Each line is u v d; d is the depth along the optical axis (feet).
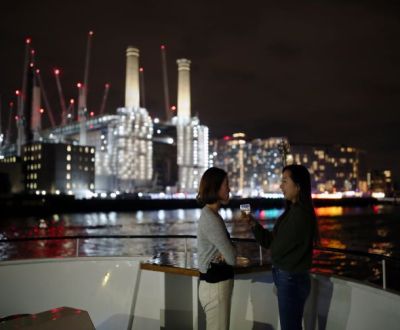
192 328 15.96
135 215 361.92
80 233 202.08
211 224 12.59
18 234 193.67
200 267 12.91
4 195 370.32
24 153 442.09
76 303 16.98
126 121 569.64
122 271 17.06
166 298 16.30
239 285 15.67
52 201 367.66
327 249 16.60
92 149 453.17
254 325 15.31
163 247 152.15
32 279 16.81
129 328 16.61
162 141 643.86
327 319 14.06
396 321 11.96
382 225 270.67
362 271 96.89
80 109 566.36
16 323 8.68
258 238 13.83
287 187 12.84
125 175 555.69
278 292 12.79
